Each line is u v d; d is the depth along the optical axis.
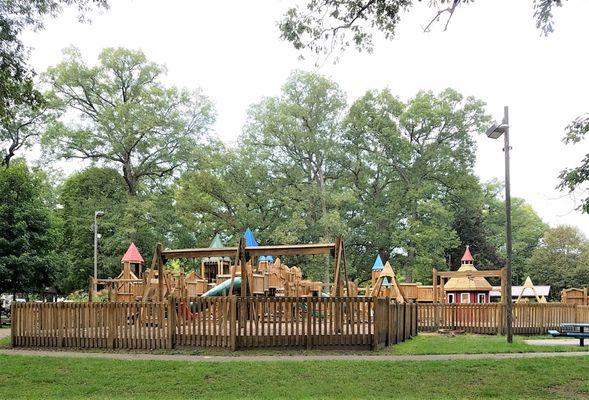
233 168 55.75
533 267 67.81
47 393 10.60
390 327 17.69
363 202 62.72
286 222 52.34
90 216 53.03
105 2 15.30
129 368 12.81
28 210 33.12
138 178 57.84
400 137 59.72
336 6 13.87
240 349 15.66
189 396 10.35
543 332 24.78
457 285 37.66
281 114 55.31
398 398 10.08
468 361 14.05
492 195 81.00
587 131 15.23
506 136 19.92
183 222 53.28
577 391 11.01
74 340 16.78
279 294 25.92
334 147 60.09
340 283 18.94
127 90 57.06
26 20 15.16
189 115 57.94
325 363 13.39
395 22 13.88
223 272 34.72
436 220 58.25
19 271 32.25
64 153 54.31
